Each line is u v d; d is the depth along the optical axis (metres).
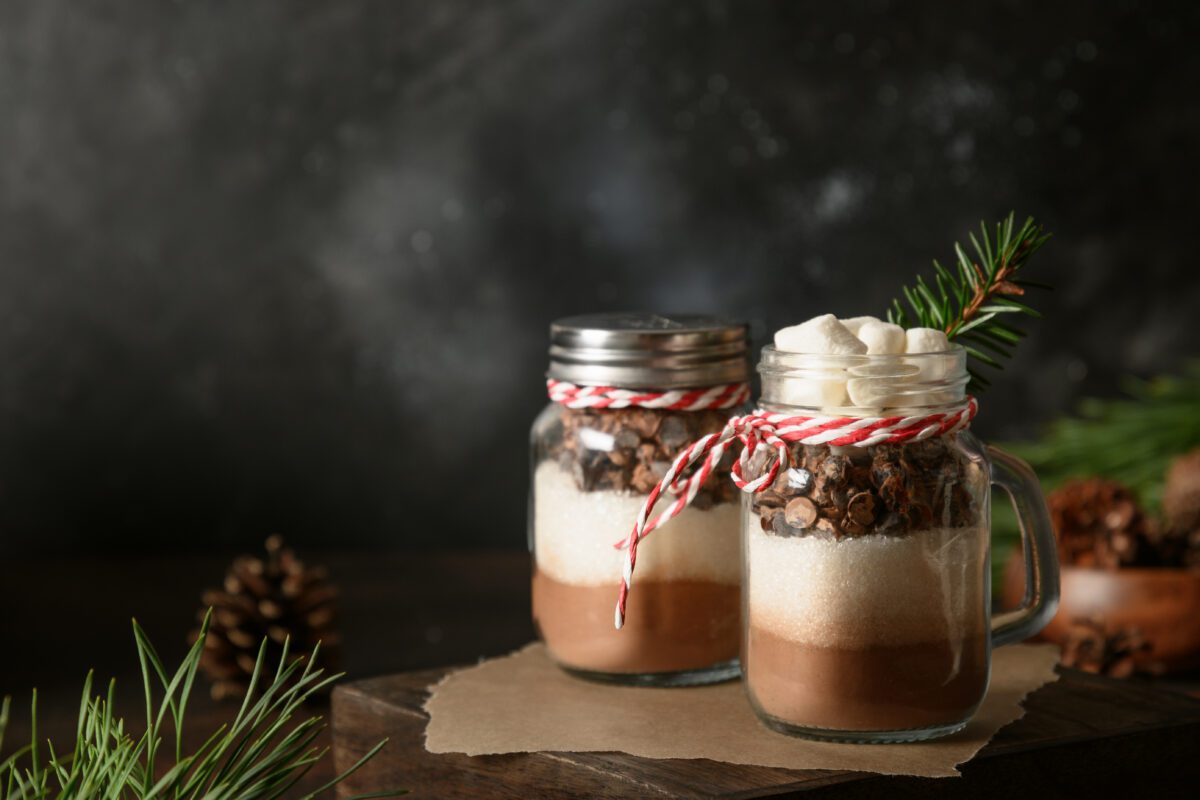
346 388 1.56
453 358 1.55
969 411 0.75
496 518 1.57
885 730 0.75
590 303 1.53
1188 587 0.99
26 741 0.98
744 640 0.78
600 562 0.83
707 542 0.83
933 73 1.49
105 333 1.54
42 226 1.53
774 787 0.72
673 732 0.78
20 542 1.55
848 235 1.51
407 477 1.57
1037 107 1.49
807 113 1.50
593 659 0.84
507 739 0.78
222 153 1.53
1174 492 1.04
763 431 0.76
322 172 1.53
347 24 1.51
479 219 1.53
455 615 1.25
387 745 0.83
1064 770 0.77
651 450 0.83
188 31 1.52
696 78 1.51
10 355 1.54
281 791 0.67
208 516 1.56
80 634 1.21
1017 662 0.87
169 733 0.99
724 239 1.52
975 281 0.82
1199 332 1.49
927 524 0.75
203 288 1.54
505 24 1.51
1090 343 1.51
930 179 1.50
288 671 0.69
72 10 1.51
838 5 1.49
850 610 0.75
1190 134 1.47
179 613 1.28
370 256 1.54
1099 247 1.49
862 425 0.74
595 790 0.74
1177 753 0.79
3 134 1.52
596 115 1.52
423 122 1.53
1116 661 0.99
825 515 0.75
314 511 1.57
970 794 0.75
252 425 1.56
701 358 0.83
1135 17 1.47
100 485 1.55
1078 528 1.04
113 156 1.52
